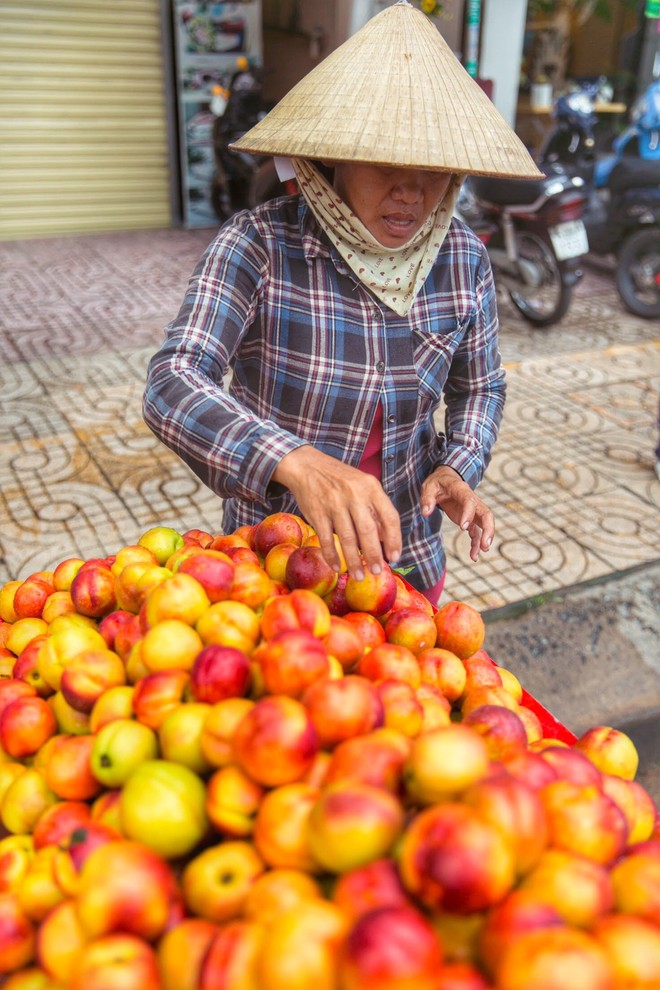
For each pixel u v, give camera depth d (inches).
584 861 38.5
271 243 71.7
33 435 204.7
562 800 41.9
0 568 153.3
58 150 403.2
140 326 284.0
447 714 52.1
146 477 185.8
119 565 63.4
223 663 46.3
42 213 414.3
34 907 41.0
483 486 184.2
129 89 404.8
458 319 79.1
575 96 312.3
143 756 45.3
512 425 213.9
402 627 60.2
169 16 397.4
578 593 148.4
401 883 36.6
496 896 35.1
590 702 128.6
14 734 50.2
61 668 52.5
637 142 286.2
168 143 424.5
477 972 34.6
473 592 148.2
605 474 189.8
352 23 351.6
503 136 64.8
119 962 35.5
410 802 41.5
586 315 300.7
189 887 39.7
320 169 72.9
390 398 76.5
